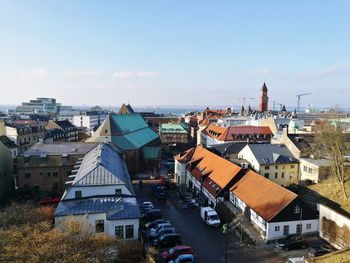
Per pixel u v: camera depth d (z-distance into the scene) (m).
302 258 39.97
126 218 45.56
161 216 60.59
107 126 99.06
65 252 29.23
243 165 75.94
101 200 51.09
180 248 44.09
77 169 67.44
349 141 73.69
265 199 52.31
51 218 46.97
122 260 38.09
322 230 49.06
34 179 74.19
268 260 42.81
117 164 68.38
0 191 70.00
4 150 73.50
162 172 102.25
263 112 186.75
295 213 48.56
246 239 48.97
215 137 116.94
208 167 73.94
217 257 44.12
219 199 61.78
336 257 33.56
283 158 75.25
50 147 78.25
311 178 70.31
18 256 27.64
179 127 150.50
